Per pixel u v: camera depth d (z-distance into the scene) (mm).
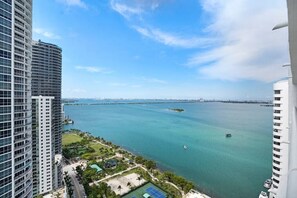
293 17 5309
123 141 184875
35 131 74312
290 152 17797
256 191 86938
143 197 77875
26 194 47375
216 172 108188
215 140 180125
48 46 98125
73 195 81188
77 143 171875
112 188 86000
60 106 99562
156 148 159250
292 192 17219
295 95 11812
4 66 40219
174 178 88500
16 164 43438
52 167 80562
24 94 46625
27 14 47875
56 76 100500
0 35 39312
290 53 6816
